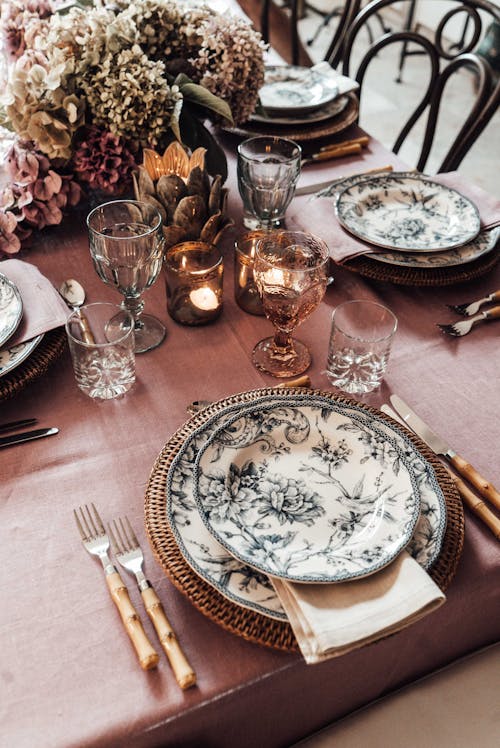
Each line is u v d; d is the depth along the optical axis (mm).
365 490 750
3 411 891
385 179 1271
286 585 617
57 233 1231
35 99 1059
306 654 581
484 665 896
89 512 767
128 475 816
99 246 919
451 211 1209
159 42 1207
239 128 1490
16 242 1146
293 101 1545
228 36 1221
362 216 1211
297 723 766
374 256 1097
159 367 967
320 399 816
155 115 1097
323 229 1166
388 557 640
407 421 873
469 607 742
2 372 867
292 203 1311
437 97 1721
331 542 695
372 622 588
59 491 794
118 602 669
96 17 1082
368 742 823
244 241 1042
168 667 635
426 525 701
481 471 826
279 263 995
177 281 992
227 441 770
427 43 1681
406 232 1174
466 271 1096
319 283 883
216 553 673
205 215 1040
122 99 1075
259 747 762
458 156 1632
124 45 1094
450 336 1032
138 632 643
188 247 1019
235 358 985
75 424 876
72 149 1143
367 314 989
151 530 700
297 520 717
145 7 1174
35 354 919
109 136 1104
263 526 708
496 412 907
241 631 626
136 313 1043
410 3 4164
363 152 1500
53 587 701
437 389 938
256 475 762
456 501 742
